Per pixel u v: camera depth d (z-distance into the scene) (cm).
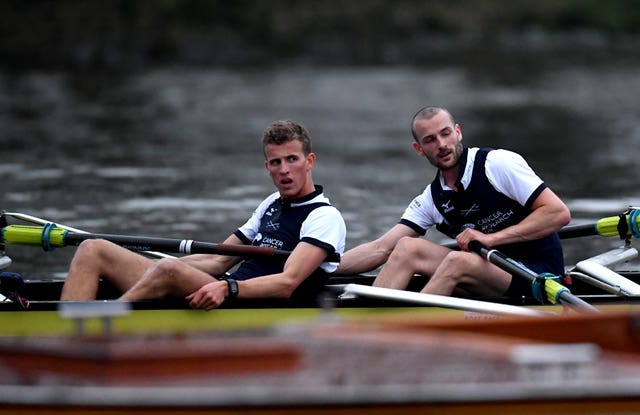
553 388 1587
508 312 2327
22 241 2769
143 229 4031
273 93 10381
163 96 10044
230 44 13988
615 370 1617
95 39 13450
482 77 12100
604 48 15000
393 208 4525
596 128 7656
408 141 7044
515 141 7000
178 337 1712
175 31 13900
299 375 1611
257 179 5294
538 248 2645
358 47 14425
